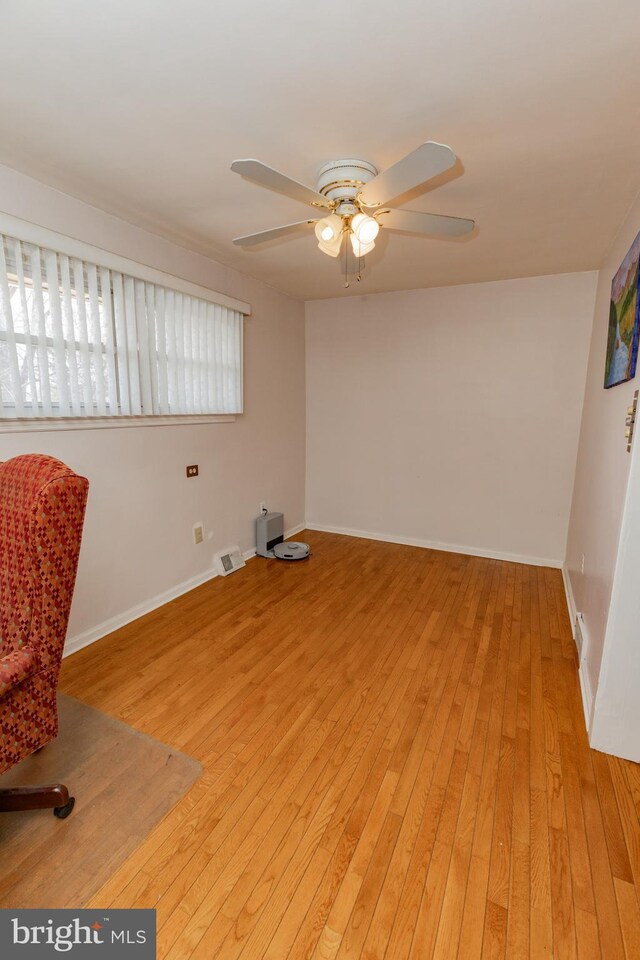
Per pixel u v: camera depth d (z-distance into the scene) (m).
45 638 1.27
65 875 1.22
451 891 1.20
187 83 1.33
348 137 1.60
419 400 3.90
